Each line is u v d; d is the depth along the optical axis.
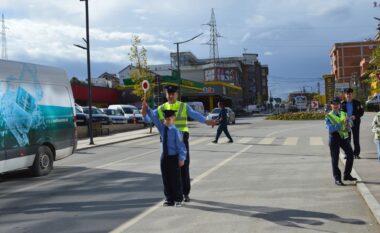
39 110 13.08
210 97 81.19
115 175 12.55
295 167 12.93
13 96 12.11
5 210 8.66
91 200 9.22
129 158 16.89
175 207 8.21
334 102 9.98
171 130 8.20
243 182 10.64
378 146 10.46
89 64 25.98
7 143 11.77
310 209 7.82
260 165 13.53
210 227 6.83
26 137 12.48
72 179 12.24
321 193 9.14
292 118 49.38
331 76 89.88
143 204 8.61
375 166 11.85
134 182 11.20
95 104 58.66
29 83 12.80
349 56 120.62
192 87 72.06
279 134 26.38
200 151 18.08
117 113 42.28
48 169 13.41
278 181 10.66
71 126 14.58
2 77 11.80
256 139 23.28
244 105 134.38
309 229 6.61
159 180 11.35
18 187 11.28
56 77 14.12
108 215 7.84
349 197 8.70
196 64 117.75
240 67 129.25
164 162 8.27
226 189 9.80
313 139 22.33
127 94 63.66
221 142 22.16
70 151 14.53
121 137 29.80
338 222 6.96
